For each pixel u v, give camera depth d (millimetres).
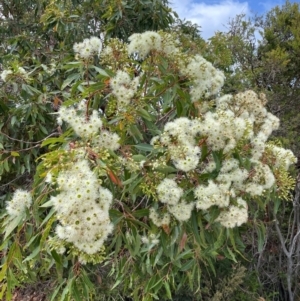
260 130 2238
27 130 3045
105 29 3758
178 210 1775
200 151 1818
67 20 3824
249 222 2295
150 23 3809
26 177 3463
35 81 2957
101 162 1528
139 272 2287
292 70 5875
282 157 2027
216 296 3197
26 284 3609
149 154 1934
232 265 3457
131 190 1800
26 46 3900
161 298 3299
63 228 1406
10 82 2730
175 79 2031
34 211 1672
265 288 4000
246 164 1871
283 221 4191
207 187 1720
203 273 3410
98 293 3115
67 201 1331
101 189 1439
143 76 2049
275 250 4121
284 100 5426
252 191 1868
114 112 2023
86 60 2154
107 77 1993
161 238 1915
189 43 3691
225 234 2018
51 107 3135
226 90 4688
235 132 1806
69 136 1881
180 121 1825
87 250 1403
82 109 2025
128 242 1927
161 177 1801
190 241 2232
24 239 2113
